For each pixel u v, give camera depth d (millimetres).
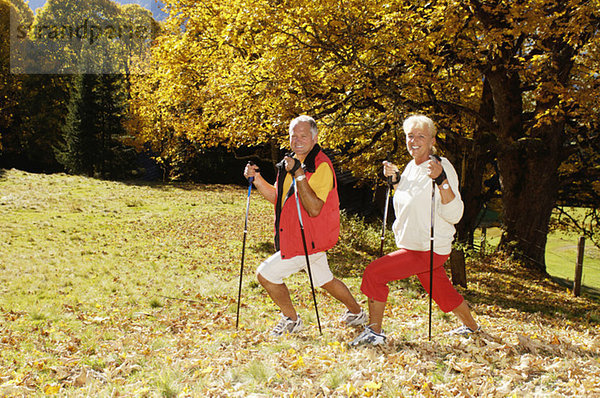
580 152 14977
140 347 4207
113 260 10773
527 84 13688
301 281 8711
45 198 20172
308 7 10062
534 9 9211
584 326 6570
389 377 3113
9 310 6117
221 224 18031
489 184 20938
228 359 3582
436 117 12141
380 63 11000
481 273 11617
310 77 10859
